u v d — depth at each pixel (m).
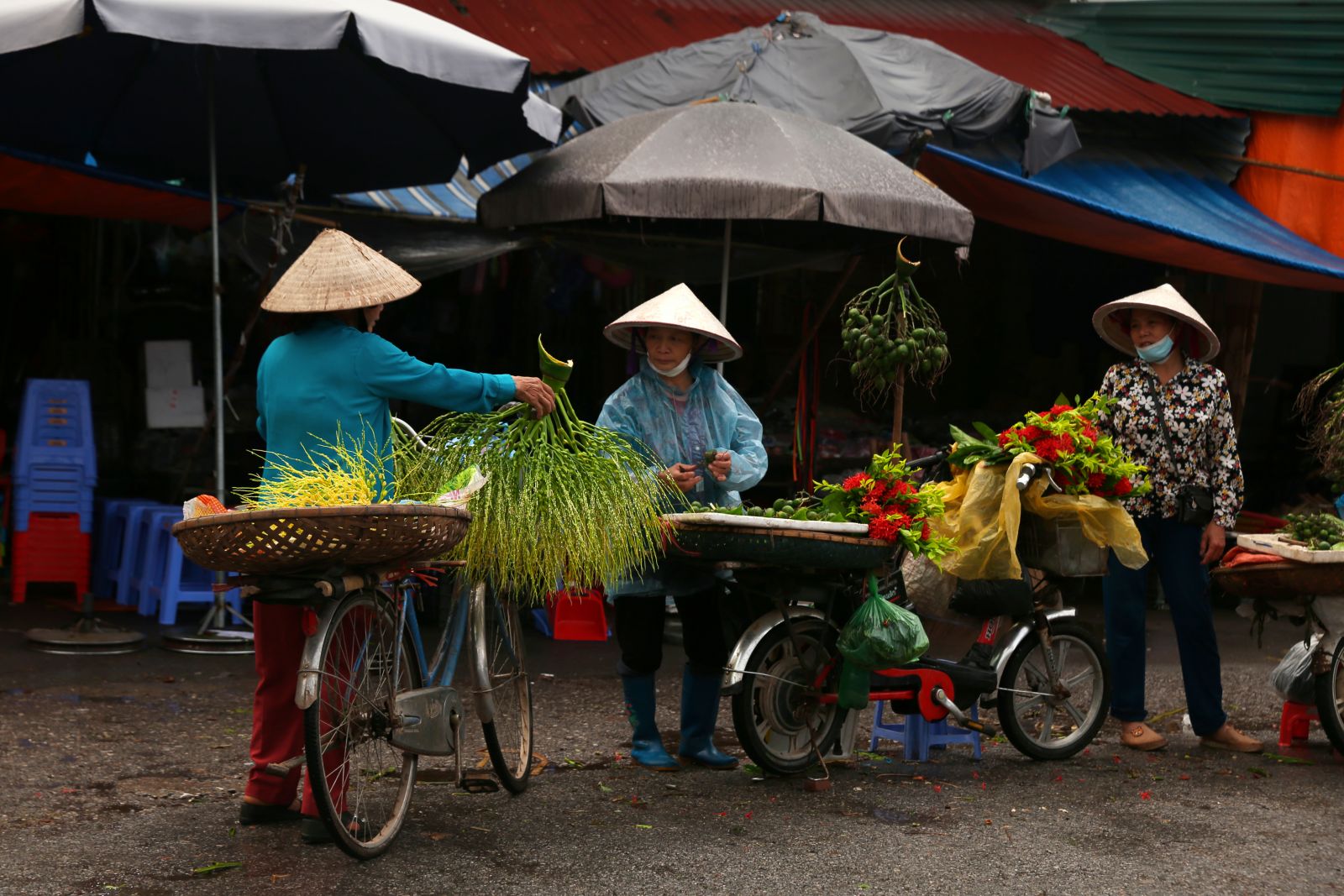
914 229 7.03
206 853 3.91
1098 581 10.88
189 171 8.09
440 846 4.06
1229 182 10.95
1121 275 11.30
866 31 8.91
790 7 11.48
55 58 7.05
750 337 10.52
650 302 4.95
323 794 3.71
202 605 8.00
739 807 4.61
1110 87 10.81
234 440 9.05
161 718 5.53
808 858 4.07
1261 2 10.88
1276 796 4.98
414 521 3.60
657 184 6.70
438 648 4.46
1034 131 8.66
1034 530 5.25
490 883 3.75
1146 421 5.62
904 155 8.14
